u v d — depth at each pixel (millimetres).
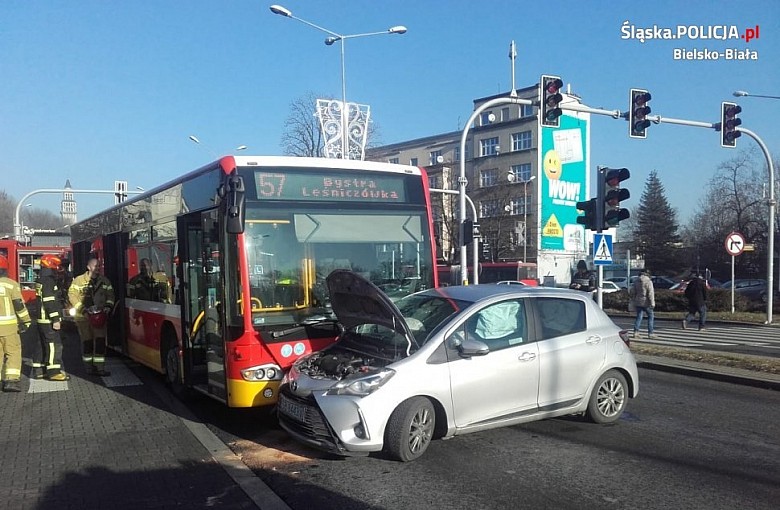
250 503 4820
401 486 5141
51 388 9352
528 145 62469
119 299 11430
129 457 5961
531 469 5551
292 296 6695
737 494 4988
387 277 7320
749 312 24812
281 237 6723
